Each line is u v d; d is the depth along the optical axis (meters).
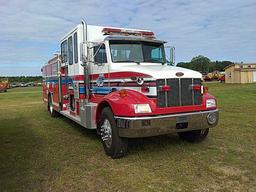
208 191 4.54
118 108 5.98
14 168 5.81
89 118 7.49
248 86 37.78
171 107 6.07
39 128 10.12
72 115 9.40
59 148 7.30
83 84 8.20
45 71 14.04
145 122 5.77
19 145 7.68
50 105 13.08
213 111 6.47
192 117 6.20
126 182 4.99
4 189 4.80
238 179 4.99
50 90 12.79
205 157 6.20
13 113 14.67
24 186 4.91
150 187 4.75
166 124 5.94
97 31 8.45
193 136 7.29
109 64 7.11
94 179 5.17
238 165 5.67
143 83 6.09
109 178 5.19
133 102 5.85
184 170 5.46
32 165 5.97
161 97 5.99
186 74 6.28
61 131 9.50
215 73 72.19
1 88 49.00
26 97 29.08
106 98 6.43
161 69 6.37
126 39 7.41
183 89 6.23
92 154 6.71
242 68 54.47
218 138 7.77
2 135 9.01
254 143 7.23
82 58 7.79
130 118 5.77
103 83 7.36
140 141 7.58
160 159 6.15
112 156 6.31
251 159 6.02
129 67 6.61
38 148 7.33
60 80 10.75
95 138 8.38
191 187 4.70
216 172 5.32
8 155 6.73
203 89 6.53
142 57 7.56
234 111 12.66
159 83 5.98
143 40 7.64
